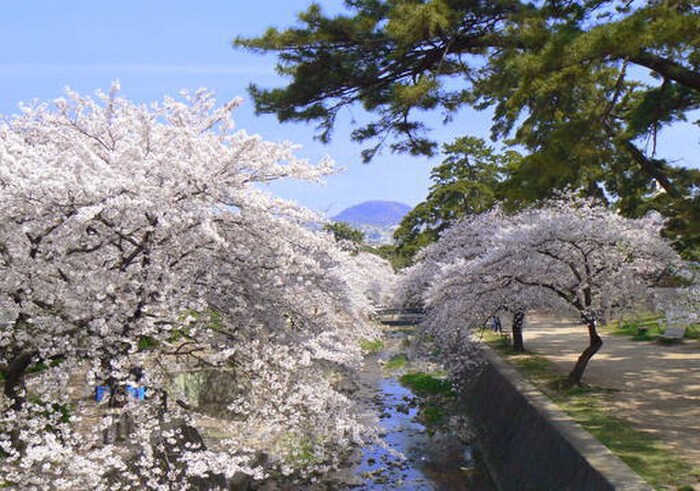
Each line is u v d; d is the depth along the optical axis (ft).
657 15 30.09
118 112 26.76
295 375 25.81
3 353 22.68
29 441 19.36
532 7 36.17
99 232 23.00
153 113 26.48
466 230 67.36
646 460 24.66
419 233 128.88
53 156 23.49
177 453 23.67
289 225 24.32
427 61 39.83
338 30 37.29
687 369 46.70
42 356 21.04
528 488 30.25
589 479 23.56
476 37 38.24
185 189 22.48
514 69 34.68
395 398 60.18
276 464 27.96
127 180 20.44
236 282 25.36
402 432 48.08
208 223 21.07
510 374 45.75
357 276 63.41
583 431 28.89
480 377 53.72
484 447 42.19
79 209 19.67
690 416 32.19
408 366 74.13
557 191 53.62
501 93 37.65
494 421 42.83
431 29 33.83
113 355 21.76
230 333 25.61
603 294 41.81
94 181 19.99
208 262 24.34
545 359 54.08
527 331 81.76
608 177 60.75
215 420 30.35
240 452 27.58
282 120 43.16
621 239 40.73
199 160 23.32
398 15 35.24
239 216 23.80
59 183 19.40
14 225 21.09
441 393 61.36
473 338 57.77
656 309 43.50
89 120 26.37
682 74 33.12
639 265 43.57
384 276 109.09
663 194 52.49
